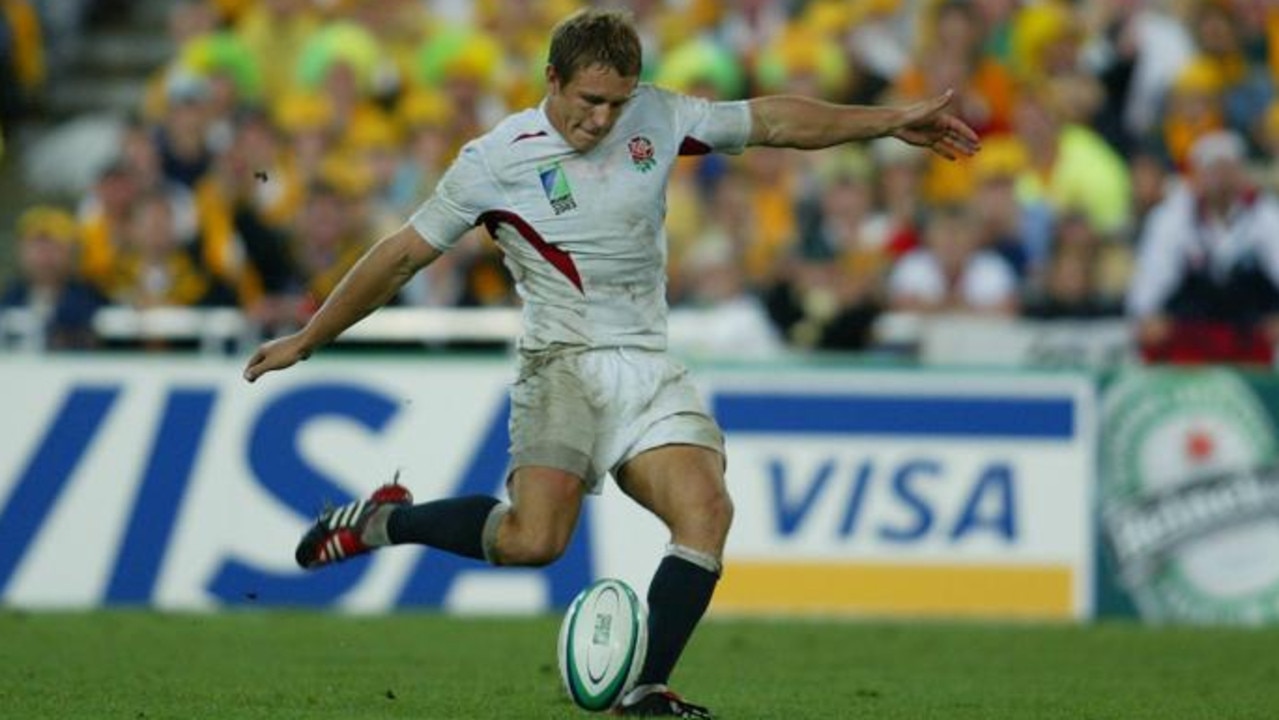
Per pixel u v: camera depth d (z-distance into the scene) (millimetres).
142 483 41188
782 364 41281
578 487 22844
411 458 41094
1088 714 26797
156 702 26422
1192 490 41312
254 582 41062
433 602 41156
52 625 37375
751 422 41188
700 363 41344
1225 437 41281
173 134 52469
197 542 41125
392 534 23594
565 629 22906
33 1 63750
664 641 22719
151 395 41281
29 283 46562
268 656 33031
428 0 61469
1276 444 41219
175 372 41344
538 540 22578
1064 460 41375
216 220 47375
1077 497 41281
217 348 45781
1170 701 28500
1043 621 40938
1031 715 26625
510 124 22891
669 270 49062
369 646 34781
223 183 47781
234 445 41219
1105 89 55938
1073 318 46469
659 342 23344
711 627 38875
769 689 29484
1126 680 31422
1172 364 44344
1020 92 55188
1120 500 41281
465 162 22844
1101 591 41188
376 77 55500
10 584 41094
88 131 62281
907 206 49625
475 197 22812
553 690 28375
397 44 56344
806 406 41219
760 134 23234
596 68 22016
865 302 46344
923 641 36938
